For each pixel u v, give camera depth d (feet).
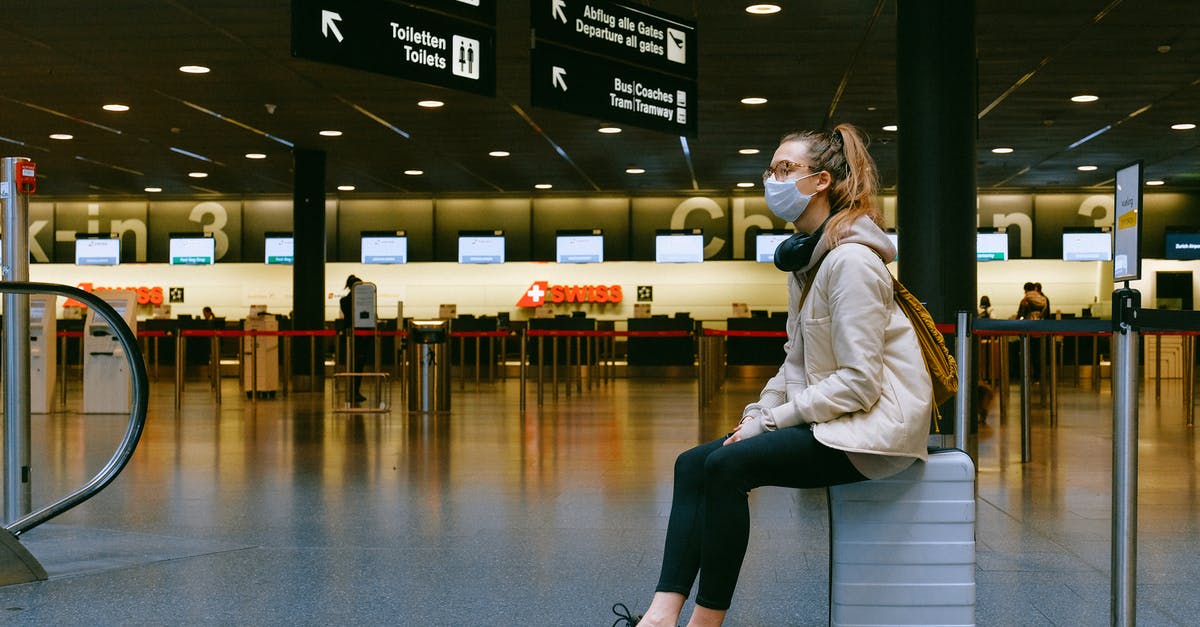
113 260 76.54
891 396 8.07
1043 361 39.24
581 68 24.36
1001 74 38.19
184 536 14.10
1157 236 72.74
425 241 76.79
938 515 8.32
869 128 48.44
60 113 45.21
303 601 10.73
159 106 43.75
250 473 20.34
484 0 21.79
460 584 11.44
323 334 41.55
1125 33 32.81
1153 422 32.14
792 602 10.67
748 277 74.64
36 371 36.70
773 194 8.73
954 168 22.88
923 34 23.03
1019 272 73.36
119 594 10.99
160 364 68.03
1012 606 10.46
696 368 62.90
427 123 47.57
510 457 22.85
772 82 39.60
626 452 23.75
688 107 27.27
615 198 75.77
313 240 54.75
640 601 10.72
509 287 75.82
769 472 8.07
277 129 49.06
